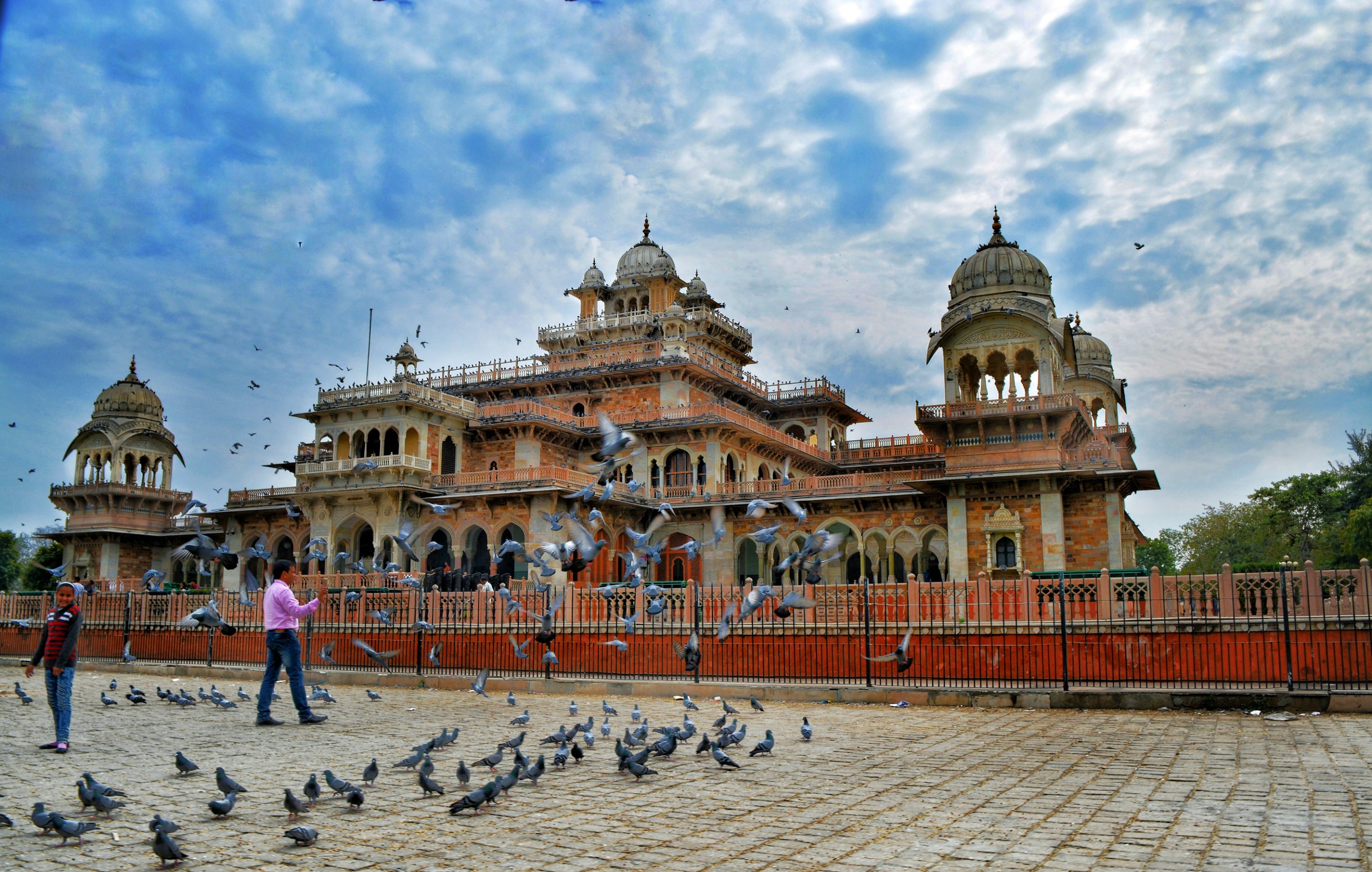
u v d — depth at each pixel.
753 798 9.66
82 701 19.22
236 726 15.16
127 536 57.94
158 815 7.80
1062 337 40.09
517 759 9.83
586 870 7.16
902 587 22.08
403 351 52.28
